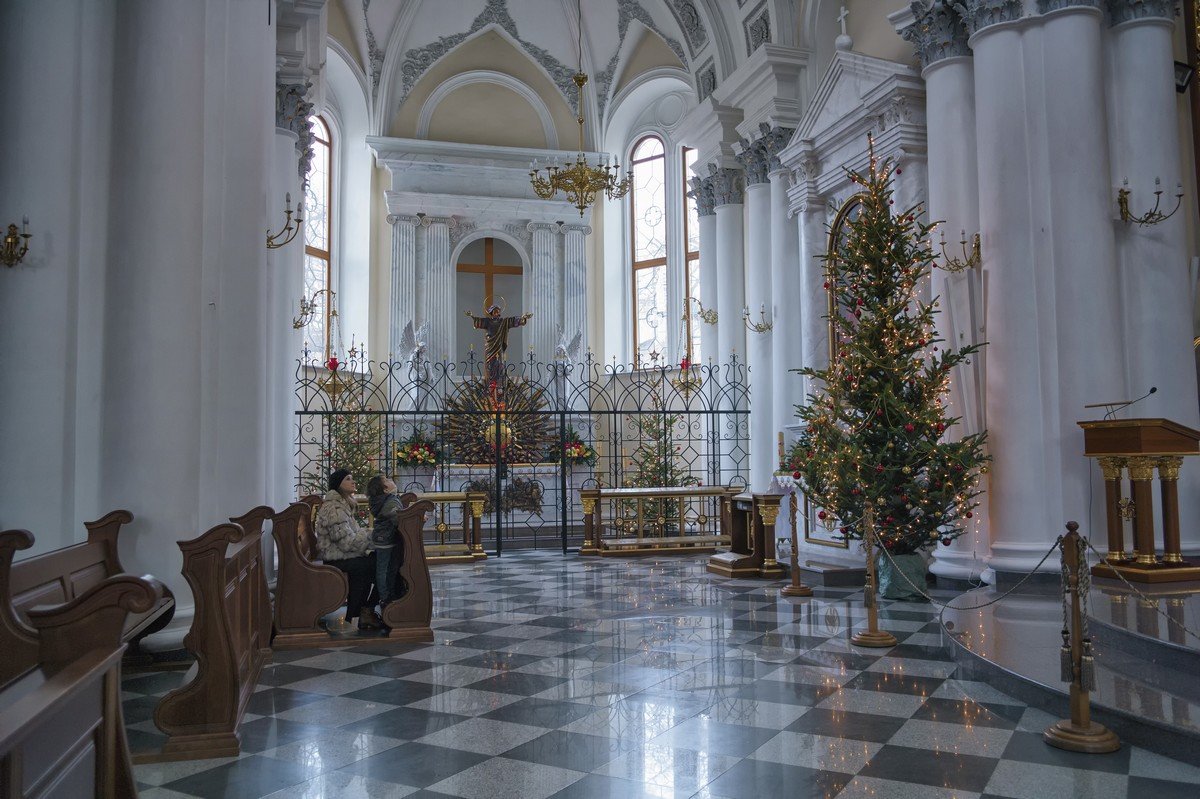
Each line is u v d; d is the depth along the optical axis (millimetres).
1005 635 6164
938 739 4406
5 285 5875
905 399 8758
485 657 6438
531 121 20422
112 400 6027
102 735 2961
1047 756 4125
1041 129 8523
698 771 4012
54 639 2900
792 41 13859
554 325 19859
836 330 12375
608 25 19531
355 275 18984
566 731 4633
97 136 6168
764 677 5699
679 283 19375
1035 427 8359
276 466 10352
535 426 18594
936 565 9492
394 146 19078
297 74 10727
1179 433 7367
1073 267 8234
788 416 13648
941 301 9461
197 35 6363
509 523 16031
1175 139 8672
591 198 15062
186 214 6215
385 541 7398
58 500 5871
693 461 17719
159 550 5996
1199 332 9086
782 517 12734
